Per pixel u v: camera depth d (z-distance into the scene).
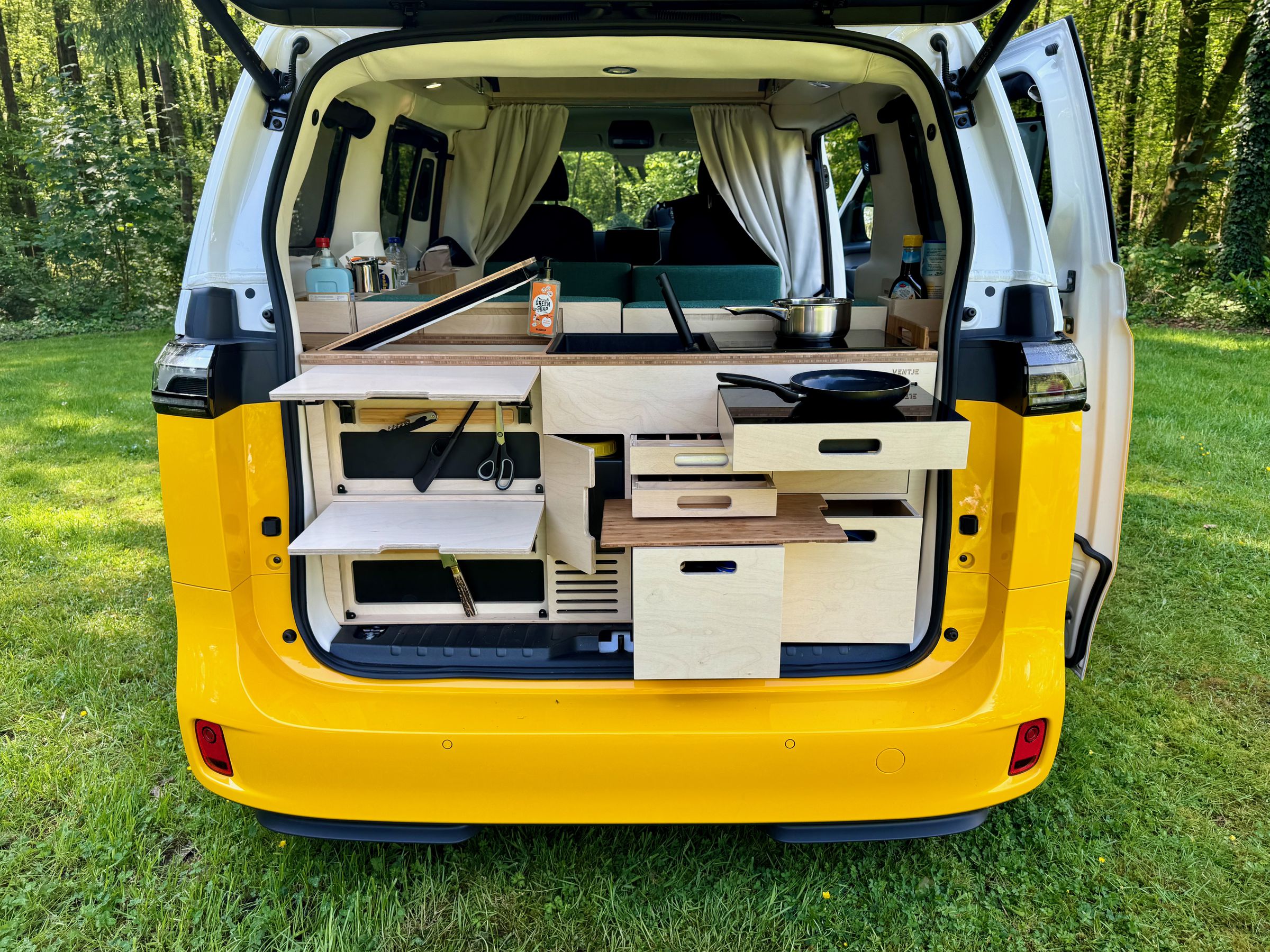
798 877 2.04
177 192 14.09
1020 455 1.74
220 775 1.84
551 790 1.77
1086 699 2.77
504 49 1.81
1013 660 1.80
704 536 1.75
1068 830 2.18
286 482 1.86
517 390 1.71
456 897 1.98
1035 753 1.83
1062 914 1.92
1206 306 11.45
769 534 1.75
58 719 2.66
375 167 3.35
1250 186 11.80
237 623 1.80
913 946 1.84
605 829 2.19
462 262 4.35
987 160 1.86
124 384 8.12
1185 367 8.15
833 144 9.84
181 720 1.82
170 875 2.04
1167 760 2.46
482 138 4.28
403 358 1.95
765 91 3.96
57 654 3.05
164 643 3.14
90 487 5.00
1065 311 2.40
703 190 4.61
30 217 15.53
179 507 1.76
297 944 1.84
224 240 1.83
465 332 2.36
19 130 17.12
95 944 1.85
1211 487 4.74
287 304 1.84
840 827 1.84
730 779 1.76
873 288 4.00
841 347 2.14
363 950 1.83
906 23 1.81
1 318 12.84
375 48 1.79
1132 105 15.17
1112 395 2.31
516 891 1.99
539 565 2.07
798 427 1.65
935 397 1.85
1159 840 2.14
